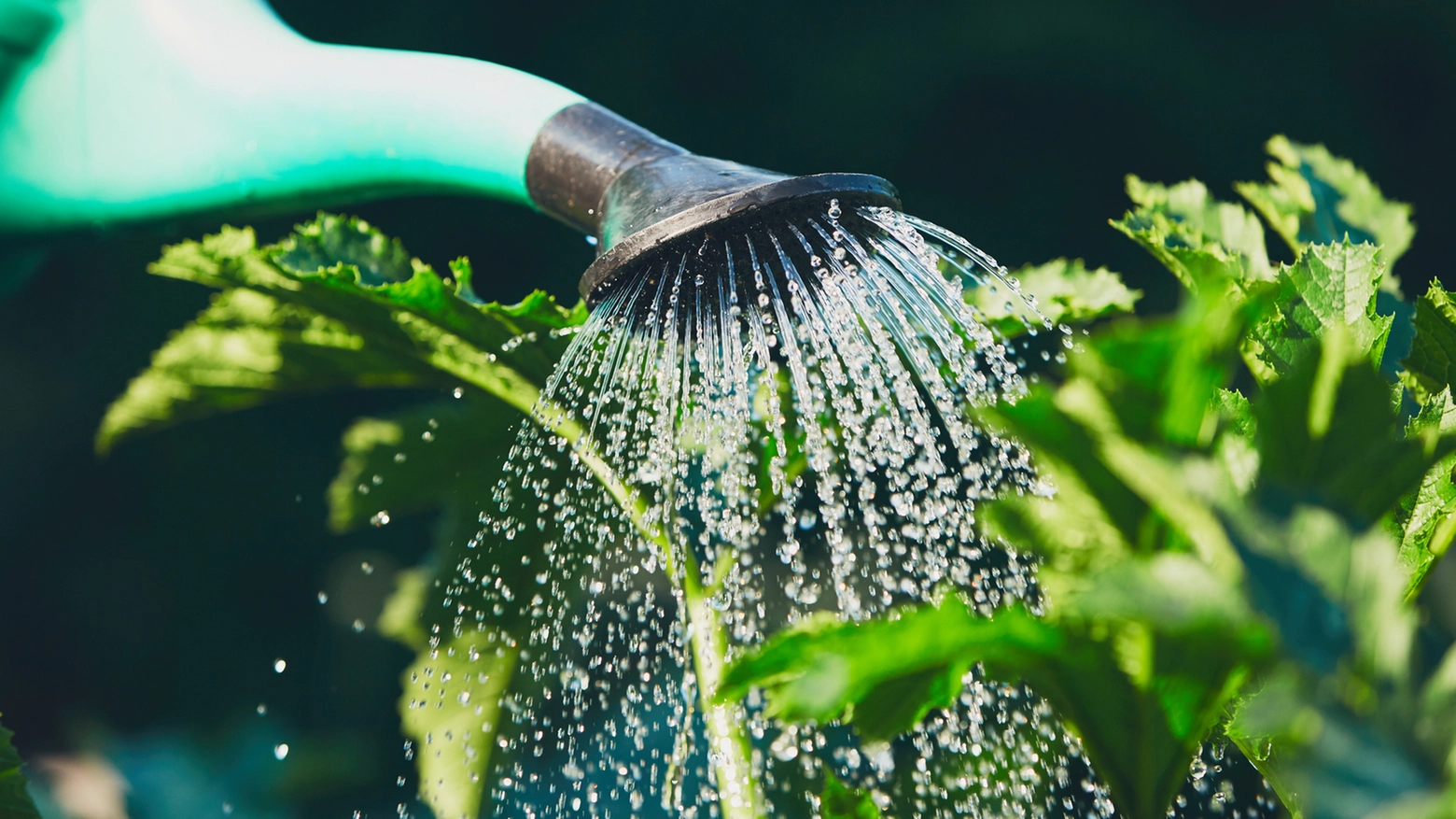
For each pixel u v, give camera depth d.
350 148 0.94
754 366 0.94
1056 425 0.74
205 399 1.00
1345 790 0.60
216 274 0.96
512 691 0.99
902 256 0.93
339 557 3.35
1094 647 0.78
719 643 0.91
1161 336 0.67
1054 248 3.79
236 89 0.95
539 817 0.96
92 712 3.53
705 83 3.85
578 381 0.97
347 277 0.94
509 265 3.78
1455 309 0.85
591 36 3.85
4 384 3.73
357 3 3.78
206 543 3.78
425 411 1.00
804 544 0.97
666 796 0.91
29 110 0.97
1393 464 0.73
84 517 3.78
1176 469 0.65
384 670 2.57
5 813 0.86
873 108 3.76
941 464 0.91
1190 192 0.93
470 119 0.93
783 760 0.90
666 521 0.94
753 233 0.90
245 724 1.24
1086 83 3.68
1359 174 0.95
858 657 0.74
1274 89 3.70
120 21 0.96
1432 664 0.61
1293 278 0.85
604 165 0.92
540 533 0.99
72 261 3.75
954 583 0.90
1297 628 0.62
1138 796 0.80
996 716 0.88
